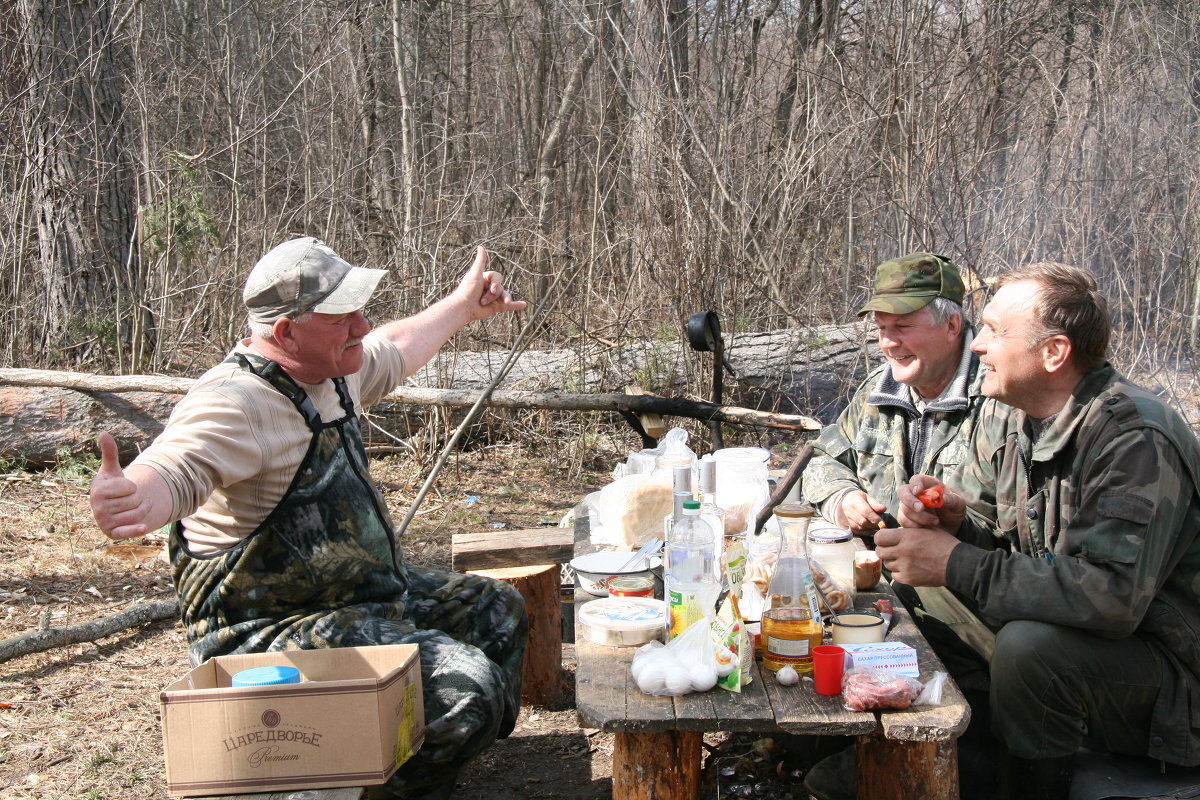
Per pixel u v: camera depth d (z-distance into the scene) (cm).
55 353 790
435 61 1437
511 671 310
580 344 739
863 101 705
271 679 238
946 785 221
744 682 230
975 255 672
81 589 475
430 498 646
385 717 229
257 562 265
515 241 825
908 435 326
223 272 816
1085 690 250
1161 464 244
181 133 971
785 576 243
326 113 1048
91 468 657
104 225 820
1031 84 804
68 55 801
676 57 809
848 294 768
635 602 271
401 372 326
